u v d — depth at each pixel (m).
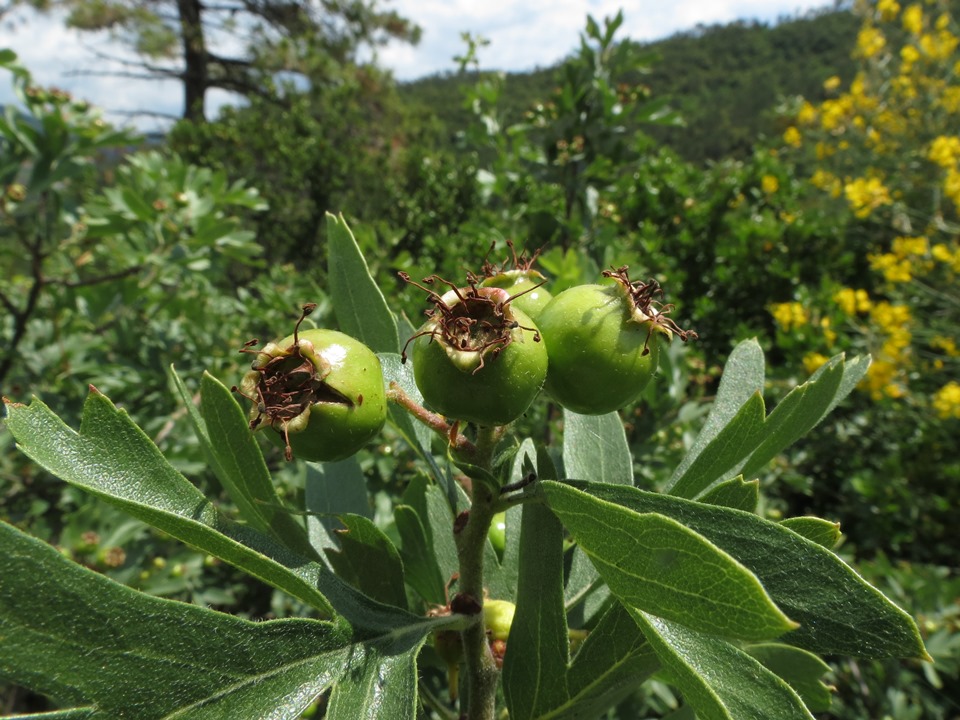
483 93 5.04
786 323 6.24
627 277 1.17
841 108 11.17
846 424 6.16
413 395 1.47
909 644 0.83
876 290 8.31
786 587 0.89
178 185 4.33
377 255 5.39
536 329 1.08
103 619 0.77
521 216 5.37
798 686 1.38
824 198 11.19
